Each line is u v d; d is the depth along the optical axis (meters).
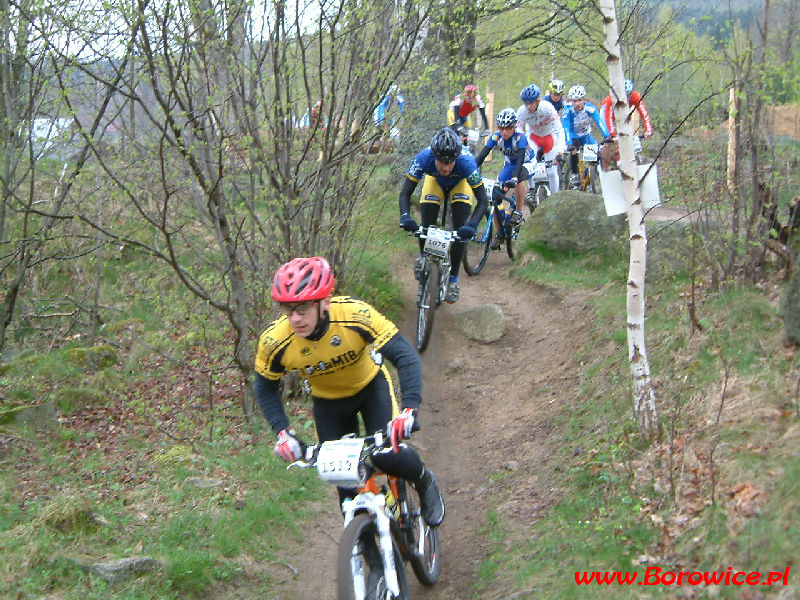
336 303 3.63
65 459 5.92
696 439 4.19
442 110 10.55
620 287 7.50
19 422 6.55
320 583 4.35
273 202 5.89
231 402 6.80
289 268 3.42
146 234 9.16
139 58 5.38
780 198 5.91
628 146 4.47
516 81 12.18
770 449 3.72
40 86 6.67
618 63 4.45
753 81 4.91
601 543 3.85
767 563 3.14
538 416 5.86
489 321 7.76
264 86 6.18
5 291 8.80
